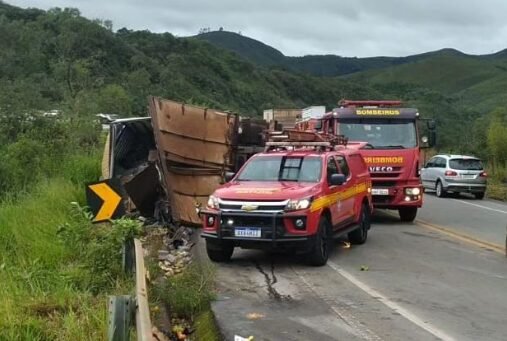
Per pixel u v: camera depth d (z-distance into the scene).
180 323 7.54
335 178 11.07
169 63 66.94
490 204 24.42
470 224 16.97
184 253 11.43
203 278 8.84
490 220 18.05
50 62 54.38
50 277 8.36
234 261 10.97
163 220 13.80
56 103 36.19
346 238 13.89
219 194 10.49
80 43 61.53
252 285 9.18
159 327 7.14
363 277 9.83
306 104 82.25
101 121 24.61
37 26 65.06
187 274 8.88
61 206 12.88
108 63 62.19
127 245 8.53
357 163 13.22
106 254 8.50
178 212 13.39
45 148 19.23
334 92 87.94
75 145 21.95
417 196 16.44
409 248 12.74
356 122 16.89
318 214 10.38
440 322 7.41
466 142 42.47
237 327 7.09
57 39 60.78
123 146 16.25
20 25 63.94
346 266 10.71
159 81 61.81
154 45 74.69
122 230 8.56
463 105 89.19
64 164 18.55
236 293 8.69
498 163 37.50
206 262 10.66
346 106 17.92
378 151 16.38
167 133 13.79
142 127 16.27
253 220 10.09
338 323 7.31
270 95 75.88
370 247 12.83
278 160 11.61
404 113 16.92
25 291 7.70
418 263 11.09
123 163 16.22
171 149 13.79
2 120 21.36
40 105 26.75
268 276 9.80
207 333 6.94
